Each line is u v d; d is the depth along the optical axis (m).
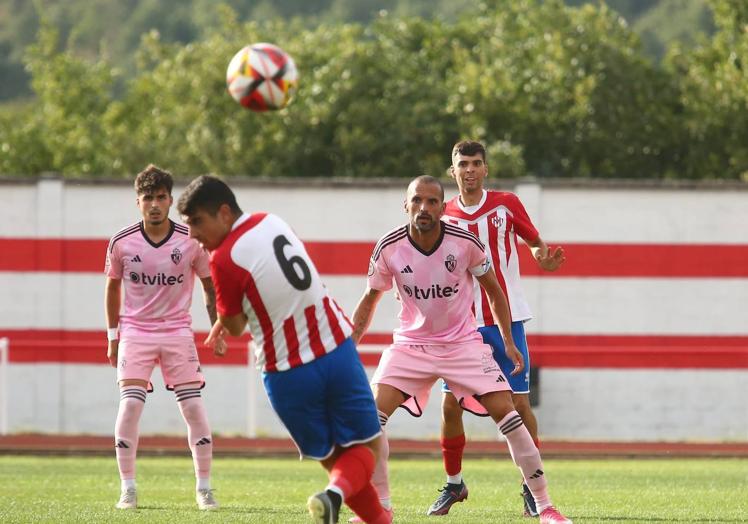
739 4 102.44
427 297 24.80
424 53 107.06
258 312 19.72
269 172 96.12
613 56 95.69
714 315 62.44
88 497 31.69
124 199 63.59
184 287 29.11
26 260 63.50
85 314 63.59
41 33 128.50
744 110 94.44
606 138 94.75
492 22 109.88
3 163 111.12
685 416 61.44
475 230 28.09
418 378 25.27
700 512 27.77
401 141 94.19
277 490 34.09
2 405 61.50
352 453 20.00
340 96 96.44
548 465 48.81
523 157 95.75
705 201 62.56
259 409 62.44
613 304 62.59
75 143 112.19
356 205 62.84
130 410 28.38
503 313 25.44
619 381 61.66
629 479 39.50
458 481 27.53
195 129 98.75
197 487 28.61
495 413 24.73
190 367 29.06
